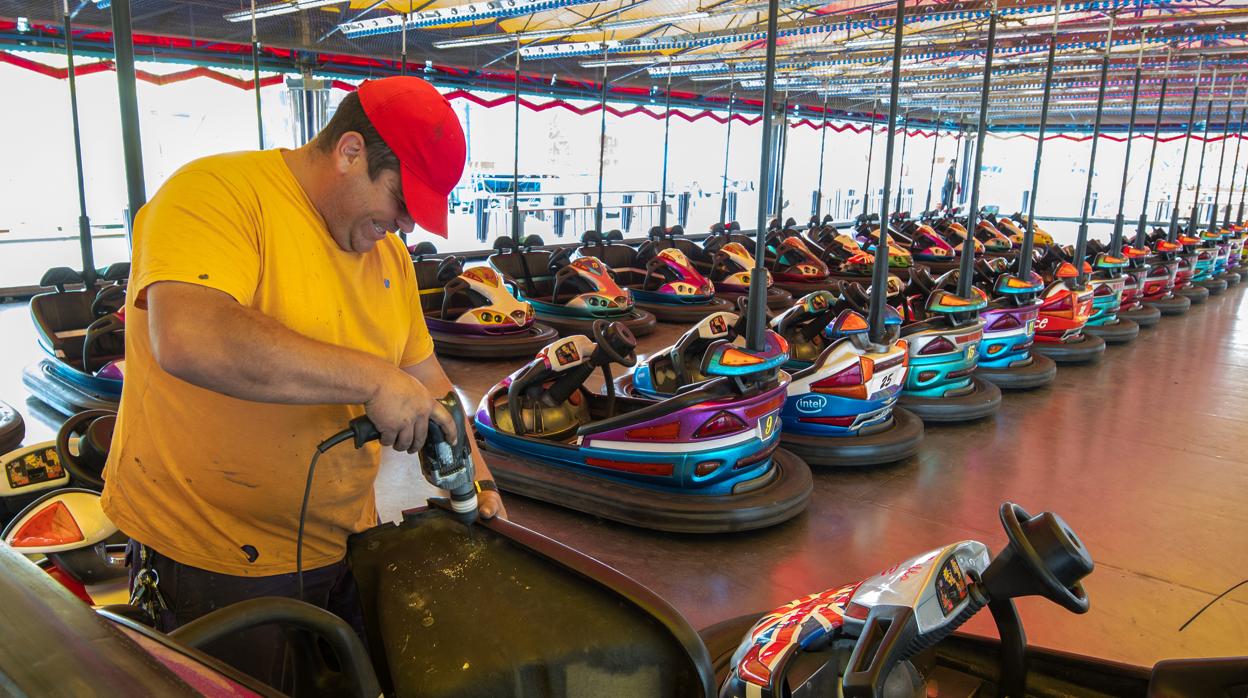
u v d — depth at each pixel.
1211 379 6.01
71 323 4.75
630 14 8.10
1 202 8.37
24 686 0.35
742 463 3.25
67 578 1.86
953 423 4.78
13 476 2.22
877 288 4.00
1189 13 7.27
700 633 1.99
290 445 1.11
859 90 13.85
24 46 7.68
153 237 0.94
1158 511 3.53
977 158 4.88
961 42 9.19
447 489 1.08
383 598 1.00
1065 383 5.84
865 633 1.22
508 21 8.66
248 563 1.17
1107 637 2.54
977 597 1.31
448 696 0.90
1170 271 9.22
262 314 0.93
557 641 0.93
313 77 9.39
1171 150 20.38
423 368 1.35
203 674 0.67
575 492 3.28
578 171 13.92
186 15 7.45
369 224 1.08
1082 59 9.49
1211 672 1.38
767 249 10.48
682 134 15.61
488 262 7.62
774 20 3.22
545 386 3.72
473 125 12.22
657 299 8.20
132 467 1.17
